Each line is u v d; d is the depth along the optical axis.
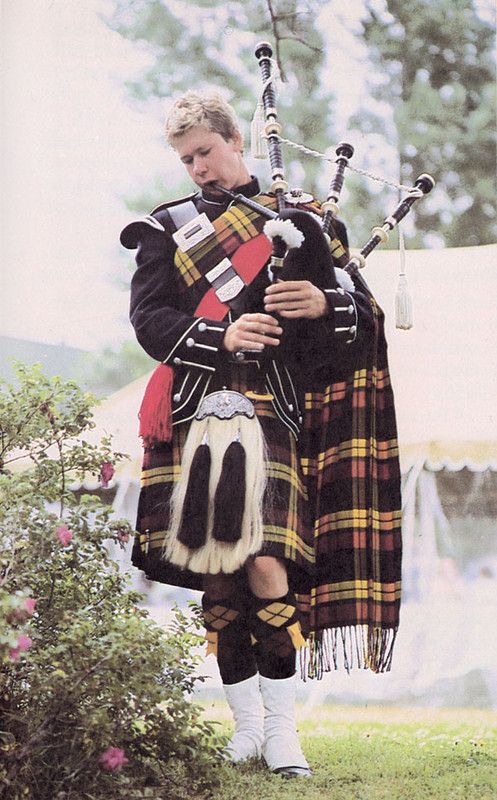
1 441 6.83
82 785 5.86
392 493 7.41
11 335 12.87
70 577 6.61
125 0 14.05
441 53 16.16
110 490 11.51
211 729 6.25
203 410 6.68
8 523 6.14
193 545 6.48
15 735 6.05
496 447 11.05
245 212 7.06
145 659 5.86
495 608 12.75
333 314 6.73
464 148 16.20
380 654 7.32
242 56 15.37
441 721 9.22
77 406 6.90
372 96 15.90
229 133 7.12
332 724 8.99
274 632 6.65
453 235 16.14
